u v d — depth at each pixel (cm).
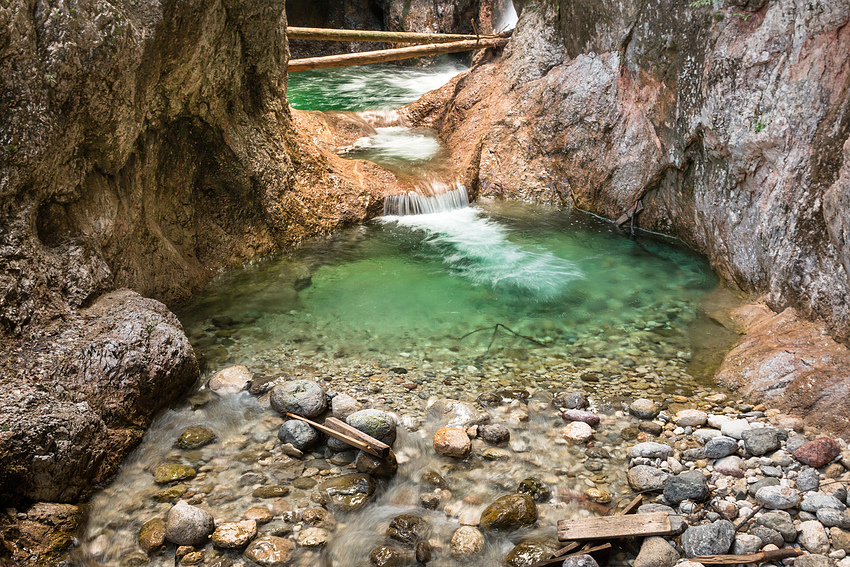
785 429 410
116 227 495
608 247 741
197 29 525
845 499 343
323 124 998
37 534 316
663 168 734
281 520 347
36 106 392
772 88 539
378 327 562
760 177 558
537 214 848
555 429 427
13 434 321
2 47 364
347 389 468
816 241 480
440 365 506
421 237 770
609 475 384
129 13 459
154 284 554
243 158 654
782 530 324
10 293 384
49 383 363
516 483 379
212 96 594
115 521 346
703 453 392
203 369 488
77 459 349
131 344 416
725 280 623
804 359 448
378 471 384
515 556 324
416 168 909
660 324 567
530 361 512
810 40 504
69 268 438
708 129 619
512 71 959
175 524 332
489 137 934
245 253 677
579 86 844
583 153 842
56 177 430
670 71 700
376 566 321
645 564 314
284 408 439
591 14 823
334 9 1836
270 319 570
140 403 413
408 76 1645
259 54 652
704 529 325
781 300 516
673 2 679
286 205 721
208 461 394
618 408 449
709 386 473
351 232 777
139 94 496
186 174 616
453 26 1698
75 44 404
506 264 697
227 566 320
